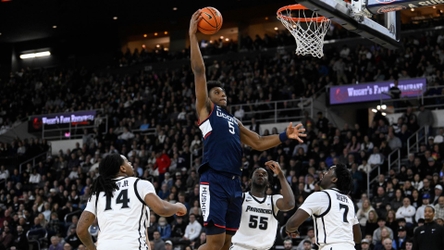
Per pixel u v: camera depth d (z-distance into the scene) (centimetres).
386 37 975
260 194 816
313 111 2467
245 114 2550
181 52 3356
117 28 3625
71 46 3731
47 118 2956
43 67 3772
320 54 932
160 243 1572
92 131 2852
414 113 2148
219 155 608
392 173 1780
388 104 2328
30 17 3303
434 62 2495
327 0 857
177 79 2989
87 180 2189
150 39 3725
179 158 2222
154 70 3369
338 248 668
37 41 3775
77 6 3167
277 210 815
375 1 889
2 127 3097
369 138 2064
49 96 3306
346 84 2406
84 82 3381
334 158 1925
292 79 2667
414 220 1551
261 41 3197
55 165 2544
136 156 2281
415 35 2856
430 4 870
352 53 2775
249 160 2070
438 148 1847
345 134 2153
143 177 2178
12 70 3816
